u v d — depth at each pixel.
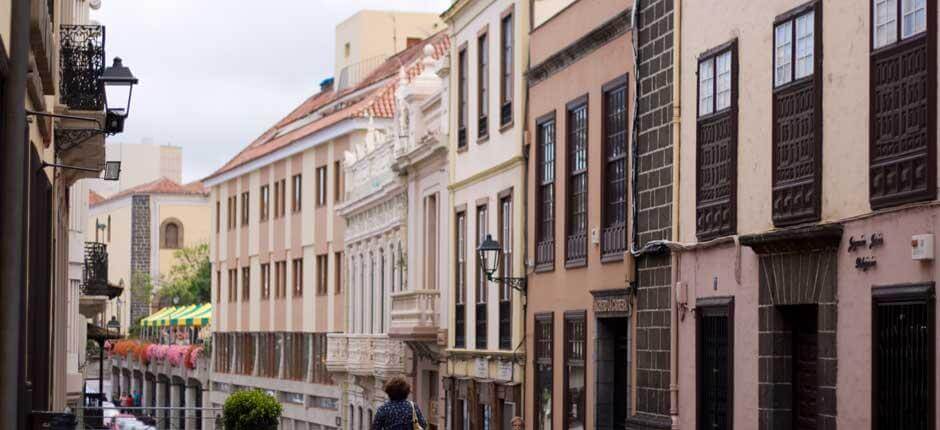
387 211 49.72
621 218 28.05
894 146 17.98
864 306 18.67
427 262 43.59
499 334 36.06
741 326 22.36
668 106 25.45
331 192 62.47
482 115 37.97
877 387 18.31
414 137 44.91
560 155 31.64
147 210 112.81
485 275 37.38
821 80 19.88
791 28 20.84
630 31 27.39
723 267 23.06
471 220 38.75
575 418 30.52
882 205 18.20
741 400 22.31
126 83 23.27
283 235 69.44
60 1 24.19
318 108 69.81
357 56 74.81
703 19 24.02
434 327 41.94
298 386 66.06
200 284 107.19
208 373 82.62
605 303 28.39
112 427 41.66
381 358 49.19
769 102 21.47
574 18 30.73
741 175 22.44
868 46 18.58
